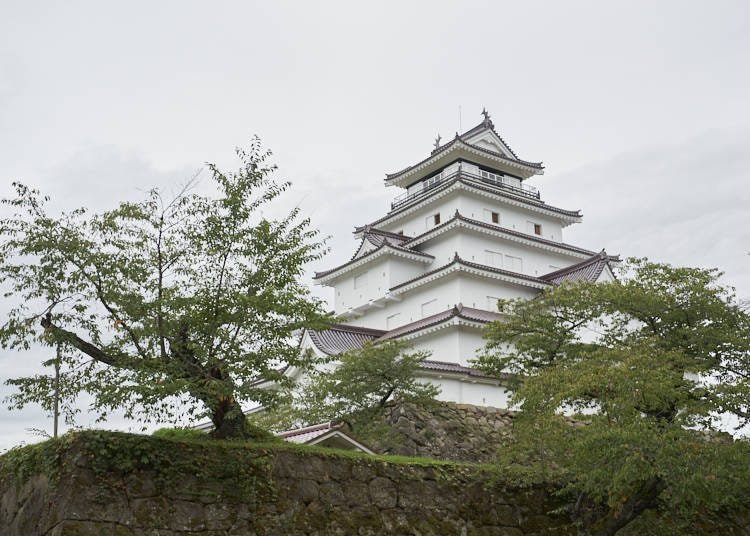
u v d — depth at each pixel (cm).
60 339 1502
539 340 2236
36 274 1518
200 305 1546
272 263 1652
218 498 1437
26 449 1558
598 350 1916
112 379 1528
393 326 4262
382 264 4331
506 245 4381
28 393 1523
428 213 4597
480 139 4747
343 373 2553
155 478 1400
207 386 1491
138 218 1600
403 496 1647
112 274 1541
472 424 2491
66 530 1284
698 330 2019
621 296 2102
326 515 1534
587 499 1800
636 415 1580
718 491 1555
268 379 1605
